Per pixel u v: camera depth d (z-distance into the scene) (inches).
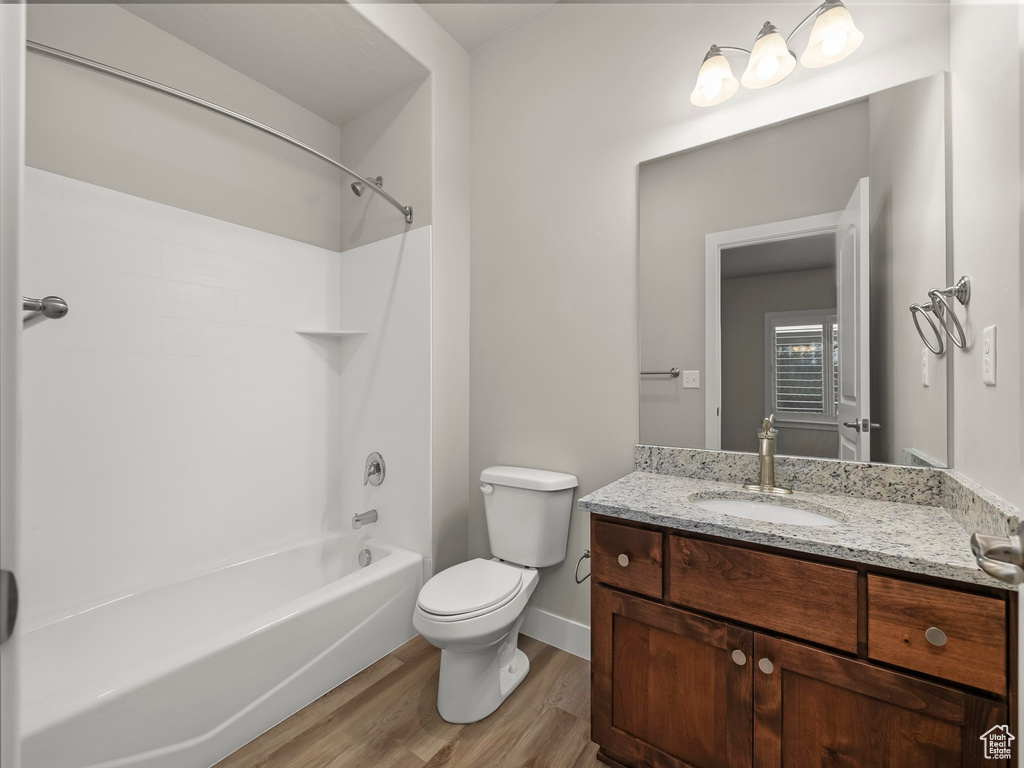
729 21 64.0
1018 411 34.5
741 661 43.6
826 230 57.2
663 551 48.6
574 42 78.5
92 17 67.8
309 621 64.3
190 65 78.4
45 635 59.9
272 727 59.6
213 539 80.4
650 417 69.9
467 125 92.1
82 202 66.4
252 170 86.7
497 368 87.4
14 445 19.5
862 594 38.4
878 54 54.1
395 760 54.4
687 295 67.0
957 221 47.2
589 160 76.3
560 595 78.5
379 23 74.7
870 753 38.0
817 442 57.7
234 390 83.6
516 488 74.9
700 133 66.2
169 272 75.2
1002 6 37.5
